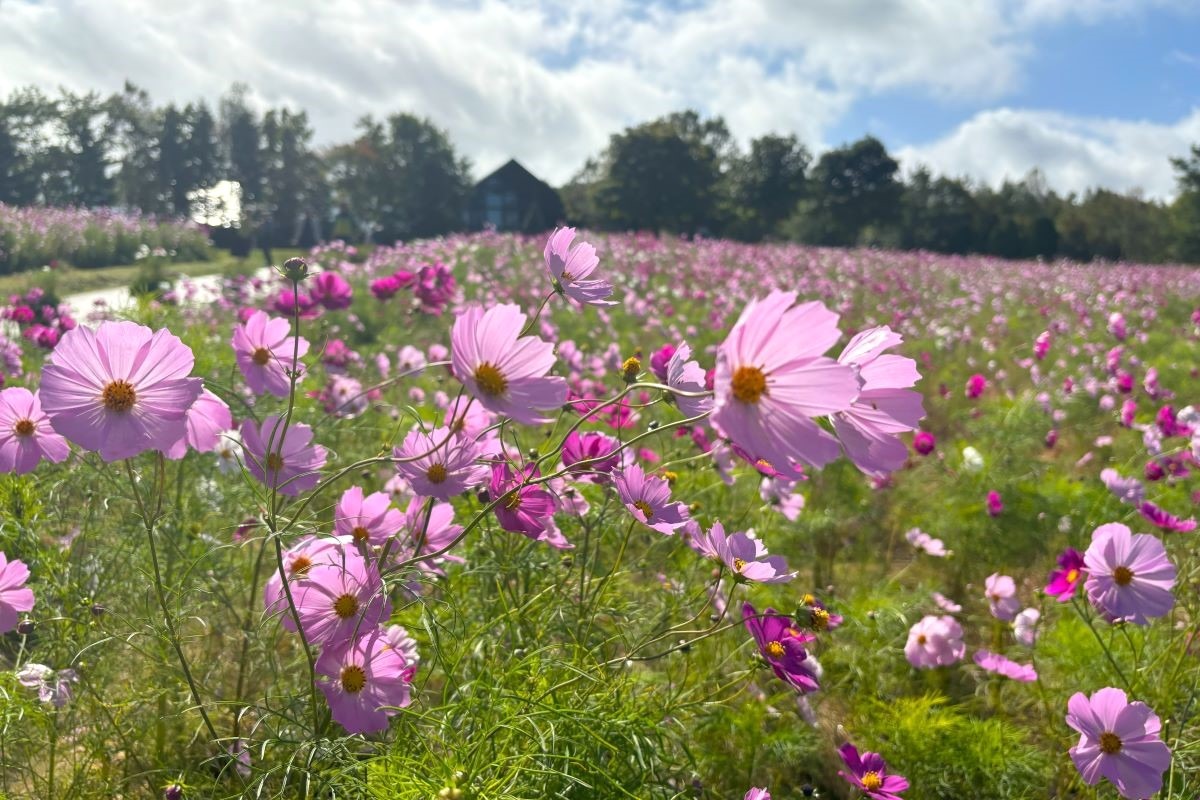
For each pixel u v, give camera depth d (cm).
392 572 62
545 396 54
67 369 52
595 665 72
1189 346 339
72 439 51
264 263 878
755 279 532
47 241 783
